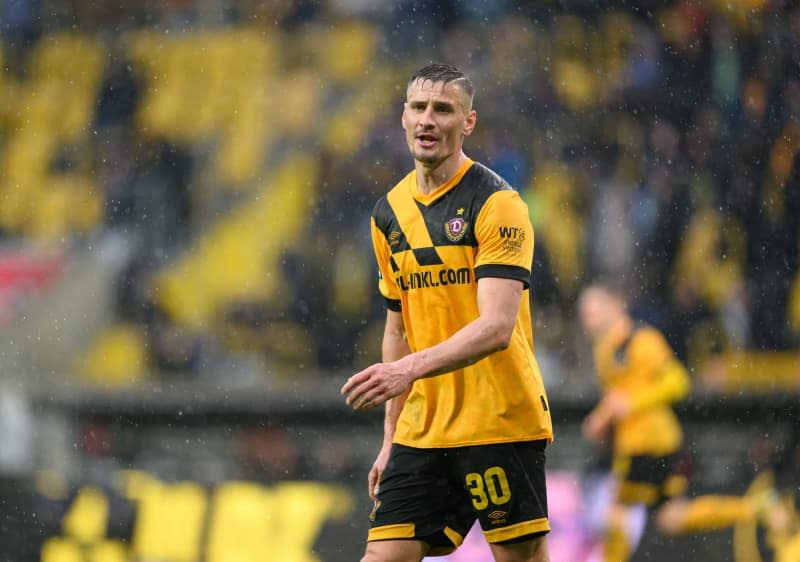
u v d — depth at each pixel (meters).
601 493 25.67
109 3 55.72
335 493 24.31
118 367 41.72
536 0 49.03
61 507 23.83
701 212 42.44
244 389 31.34
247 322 42.19
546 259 40.62
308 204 45.38
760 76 44.94
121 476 24.27
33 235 48.94
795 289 41.25
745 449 28.70
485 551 22.33
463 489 13.94
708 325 39.69
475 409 13.51
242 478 30.02
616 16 47.56
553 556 25.06
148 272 45.28
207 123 51.00
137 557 23.61
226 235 46.28
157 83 53.16
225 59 52.81
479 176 13.17
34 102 53.91
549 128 45.38
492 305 12.57
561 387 30.17
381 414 30.23
